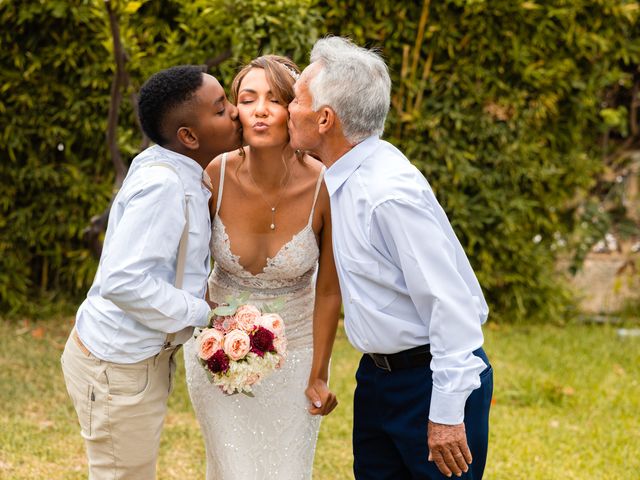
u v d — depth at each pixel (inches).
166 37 229.0
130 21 227.5
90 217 239.8
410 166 89.1
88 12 218.7
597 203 271.3
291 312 105.7
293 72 95.5
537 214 264.2
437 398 84.8
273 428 106.8
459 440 85.2
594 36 253.1
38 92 229.8
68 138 234.8
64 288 251.8
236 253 102.3
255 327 91.7
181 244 91.4
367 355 96.3
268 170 99.1
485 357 92.7
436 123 244.1
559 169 258.2
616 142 283.7
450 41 242.5
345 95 87.1
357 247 88.6
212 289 108.3
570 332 255.8
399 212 84.5
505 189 255.8
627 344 243.6
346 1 239.0
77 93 231.5
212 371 91.3
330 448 159.0
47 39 228.4
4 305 245.1
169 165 90.6
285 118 93.9
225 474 107.0
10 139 229.3
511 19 244.8
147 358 91.8
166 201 88.0
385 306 89.0
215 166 102.2
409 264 84.6
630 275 284.5
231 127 93.7
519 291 262.1
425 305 85.7
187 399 182.4
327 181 90.8
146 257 86.1
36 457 146.9
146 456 94.9
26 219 237.5
